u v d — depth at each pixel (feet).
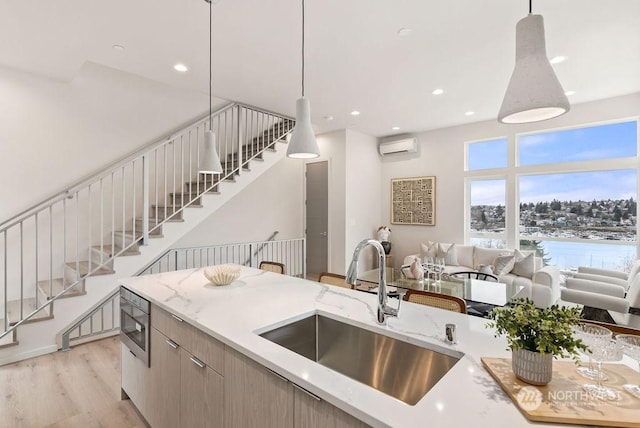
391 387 4.68
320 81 12.56
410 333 4.59
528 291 13.85
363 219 20.88
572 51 10.23
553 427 2.61
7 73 11.53
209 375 4.96
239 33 9.09
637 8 7.98
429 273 13.71
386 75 11.99
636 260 14.47
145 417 6.89
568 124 15.81
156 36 9.21
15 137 11.75
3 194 11.57
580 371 3.44
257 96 14.21
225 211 18.57
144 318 6.82
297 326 5.43
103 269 11.45
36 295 11.17
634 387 3.12
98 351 10.70
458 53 10.32
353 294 6.77
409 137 20.98
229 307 5.82
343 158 19.80
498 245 18.37
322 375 3.48
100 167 13.66
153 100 15.10
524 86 3.82
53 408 7.72
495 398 3.03
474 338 4.43
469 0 7.71
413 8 8.03
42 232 12.26
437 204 20.02
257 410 4.10
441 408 2.87
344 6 7.91
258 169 15.49
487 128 18.15
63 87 12.74
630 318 9.67
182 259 16.87
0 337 9.46
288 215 21.50
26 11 7.94
